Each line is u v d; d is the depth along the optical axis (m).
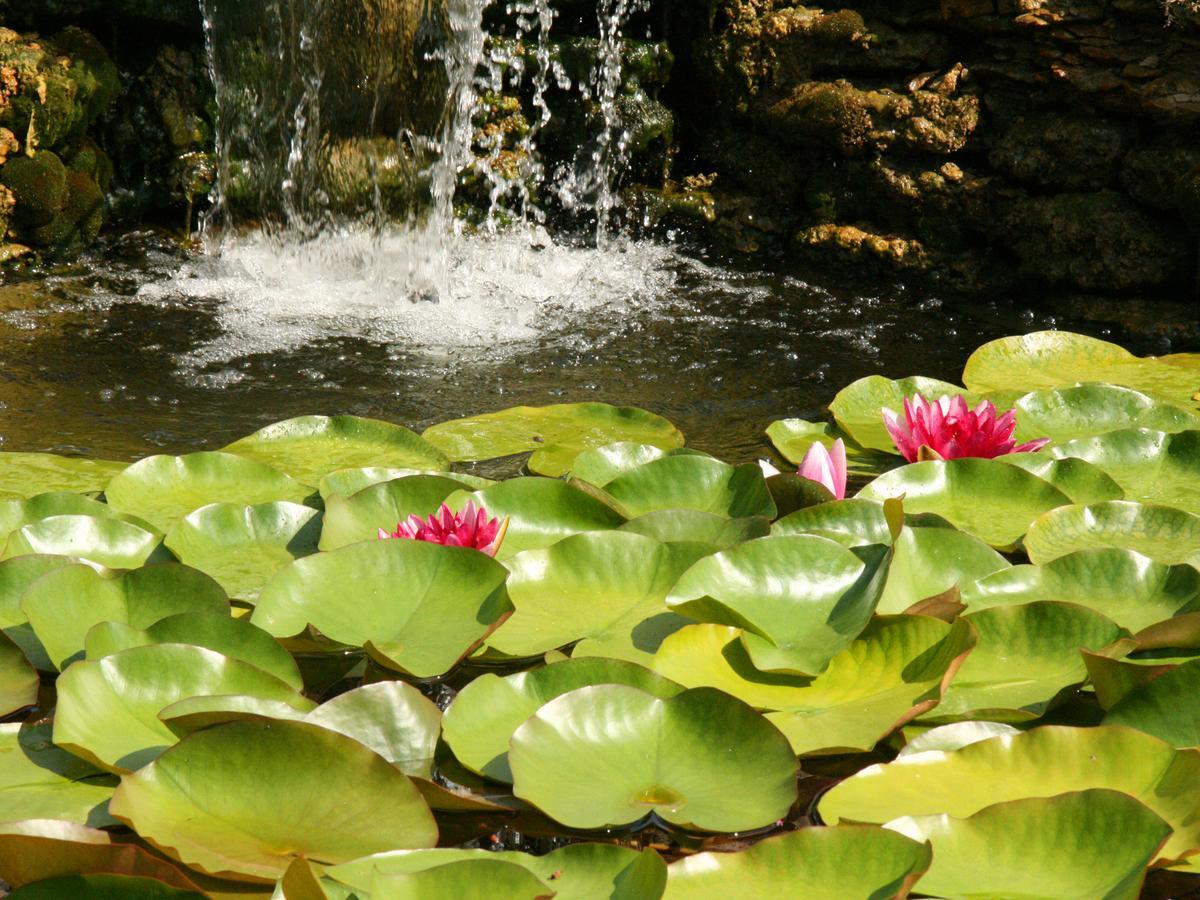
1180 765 1.44
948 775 1.47
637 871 1.29
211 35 4.54
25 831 1.29
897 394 3.10
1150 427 2.85
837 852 1.31
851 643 1.75
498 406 3.36
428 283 4.50
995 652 1.78
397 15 4.50
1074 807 1.35
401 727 1.56
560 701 1.54
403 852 1.33
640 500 2.34
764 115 4.88
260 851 1.34
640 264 4.78
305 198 4.77
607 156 5.05
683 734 1.53
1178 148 3.99
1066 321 4.14
